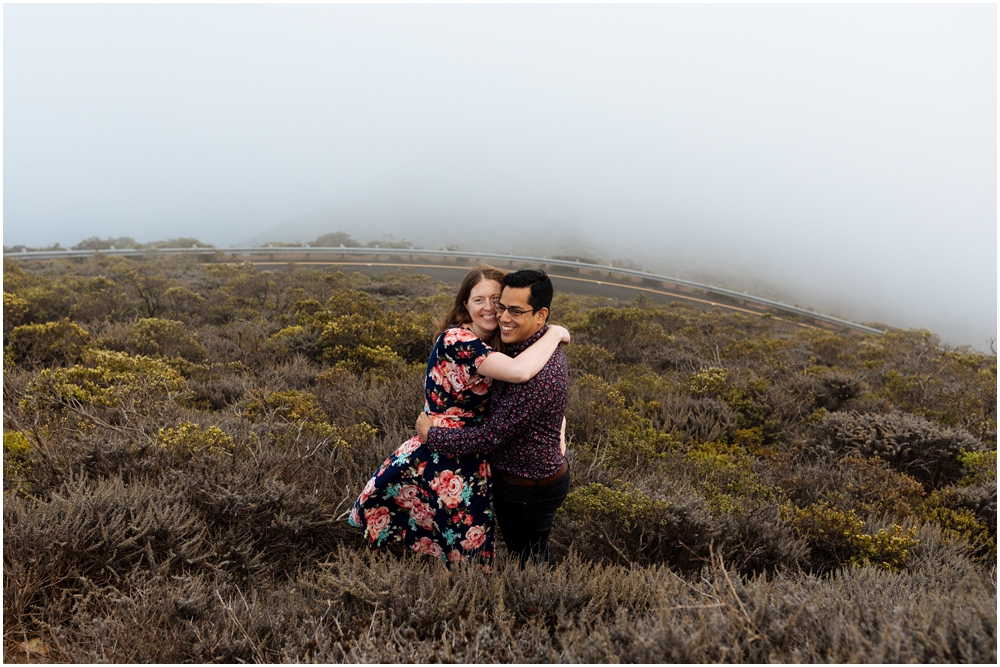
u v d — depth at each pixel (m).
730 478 3.86
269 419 4.00
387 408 4.56
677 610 1.78
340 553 2.23
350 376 6.03
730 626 1.64
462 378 2.08
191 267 28.62
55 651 1.88
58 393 3.86
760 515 3.01
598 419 4.81
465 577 2.07
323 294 17.36
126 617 1.90
